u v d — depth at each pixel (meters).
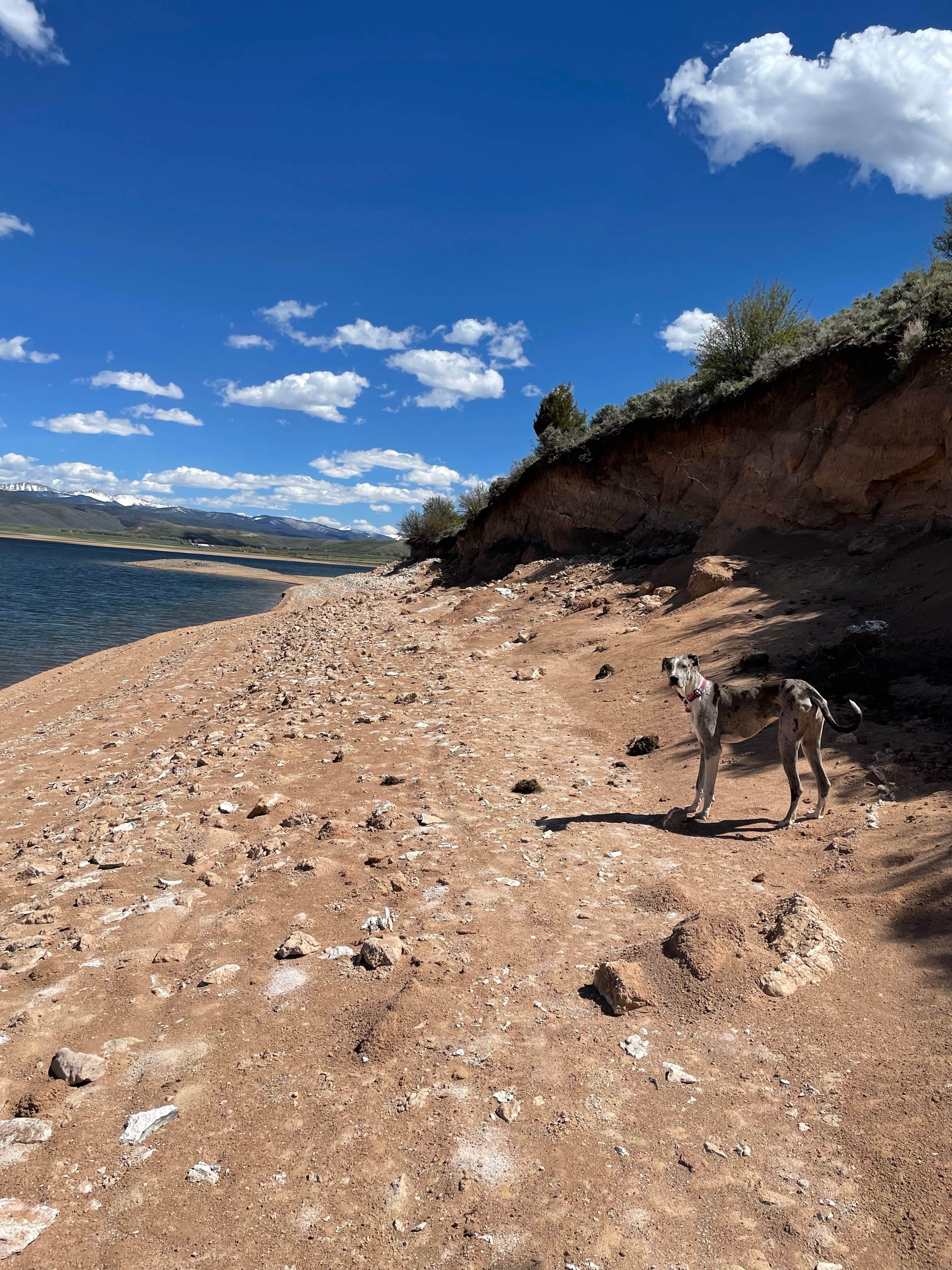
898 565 13.47
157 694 18.47
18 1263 2.77
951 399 13.85
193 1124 3.50
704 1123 3.24
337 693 14.41
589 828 6.93
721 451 21.31
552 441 30.06
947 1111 3.07
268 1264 2.74
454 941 4.98
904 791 6.51
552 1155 3.12
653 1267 2.58
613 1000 4.15
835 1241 2.62
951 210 17.22
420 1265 2.68
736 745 8.84
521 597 24.19
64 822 8.89
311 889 5.97
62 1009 4.52
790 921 4.55
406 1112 3.45
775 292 21.75
